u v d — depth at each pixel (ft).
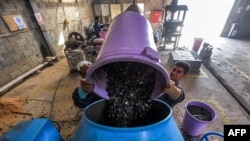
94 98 5.08
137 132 2.33
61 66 13.44
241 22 22.72
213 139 6.24
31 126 3.04
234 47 18.93
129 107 3.30
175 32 16.24
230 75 11.68
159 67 2.40
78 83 10.50
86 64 5.46
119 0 22.99
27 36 11.98
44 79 11.15
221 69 12.71
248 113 7.75
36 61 12.82
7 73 10.21
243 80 10.96
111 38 2.98
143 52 2.37
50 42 14.33
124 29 3.05
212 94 9.34
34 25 12.74
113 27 3.46
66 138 6.24
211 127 6.82
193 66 11.76
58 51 15.98
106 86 3.44
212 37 23.97
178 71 5.74
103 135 2.38
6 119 7.27
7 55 10.27
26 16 11.94
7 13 10.39
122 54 2.29
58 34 15.94
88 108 3.17
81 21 20.90
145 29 3.32
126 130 2.32
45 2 13.93
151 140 2.37
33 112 7.75
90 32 15.98
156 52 2.39
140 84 3.34
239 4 21.86
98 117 3.51
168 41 17.01
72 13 18.61
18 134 2.85
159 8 22.94
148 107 3.38
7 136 2.84
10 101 8.24
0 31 9.80
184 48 16.62
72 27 18.76
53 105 8.25
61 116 7.45
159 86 3.20
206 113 6.07
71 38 12.09
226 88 9.95
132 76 3.32
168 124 2.71
